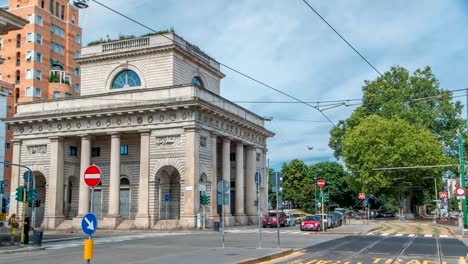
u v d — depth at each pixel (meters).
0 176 52.41
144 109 50.66
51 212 54.31
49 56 84.44
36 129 57.03
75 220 52.84
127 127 52.06
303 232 43.97
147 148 50.91
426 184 85.25
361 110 83.62
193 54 57.56
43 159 56.41
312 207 111.56
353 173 76.50
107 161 55.81
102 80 57.16
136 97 52.12
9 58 81.94
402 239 33.44
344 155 76.75
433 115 79.12
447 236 36.94
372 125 74.00
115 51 56.50
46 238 38.56
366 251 24.52
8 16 32.09
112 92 54.44
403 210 85.56
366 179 72.50
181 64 55.78
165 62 54.25
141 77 55.16
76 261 20.66
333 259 21.03
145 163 50.62
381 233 41.47
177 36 55.12
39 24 82.50
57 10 88.00
